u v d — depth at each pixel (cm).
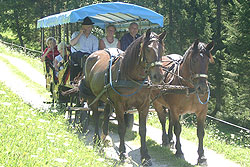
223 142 858
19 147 388
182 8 2362
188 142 797
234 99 2125
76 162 406
